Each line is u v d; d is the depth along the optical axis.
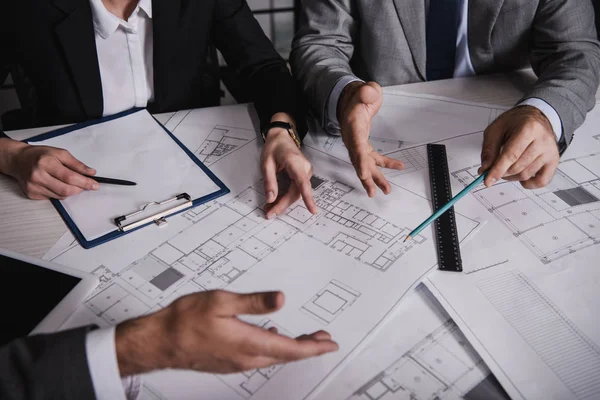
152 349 0.50
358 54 1.33
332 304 0.64
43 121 1.21
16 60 1.12
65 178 0.81
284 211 0.80
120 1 1.13
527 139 0.82
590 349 0.59
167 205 0.81
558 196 0.82
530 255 0.71
